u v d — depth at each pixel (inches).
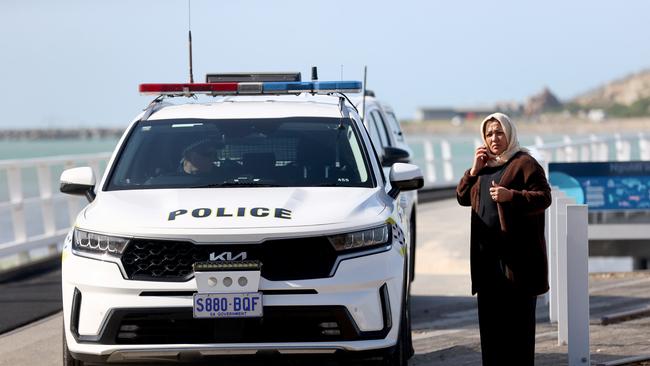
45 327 589.6
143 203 410.0
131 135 462.0
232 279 377.4
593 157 1584.6
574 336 436.5
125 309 379.9
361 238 390.0
